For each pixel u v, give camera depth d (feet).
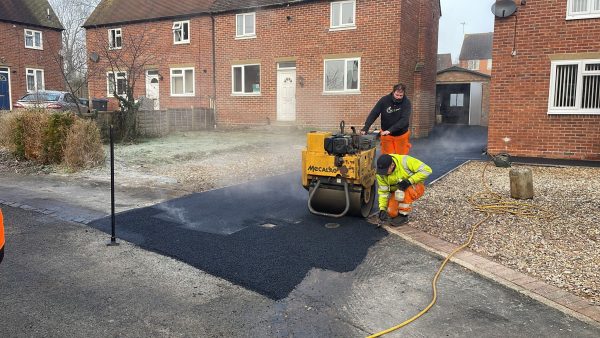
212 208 23.93
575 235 19.62
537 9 39.65
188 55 71.31
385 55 56.08
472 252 17.75
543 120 40.60
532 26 40.01
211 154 42.83
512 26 40.75
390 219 21.13
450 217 22.31
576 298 13.99
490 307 13.52
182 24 71.46
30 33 95.45
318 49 60.23
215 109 69.77
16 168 35.35
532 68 40.42
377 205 24.67
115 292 14.26
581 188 28.68
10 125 39.14
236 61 67.10
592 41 38.14
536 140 41.04
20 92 93.35
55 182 30.55
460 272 15.96
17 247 17.95
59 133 35.55
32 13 96.22
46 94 64.49
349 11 58.13
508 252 17.81
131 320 12.62
